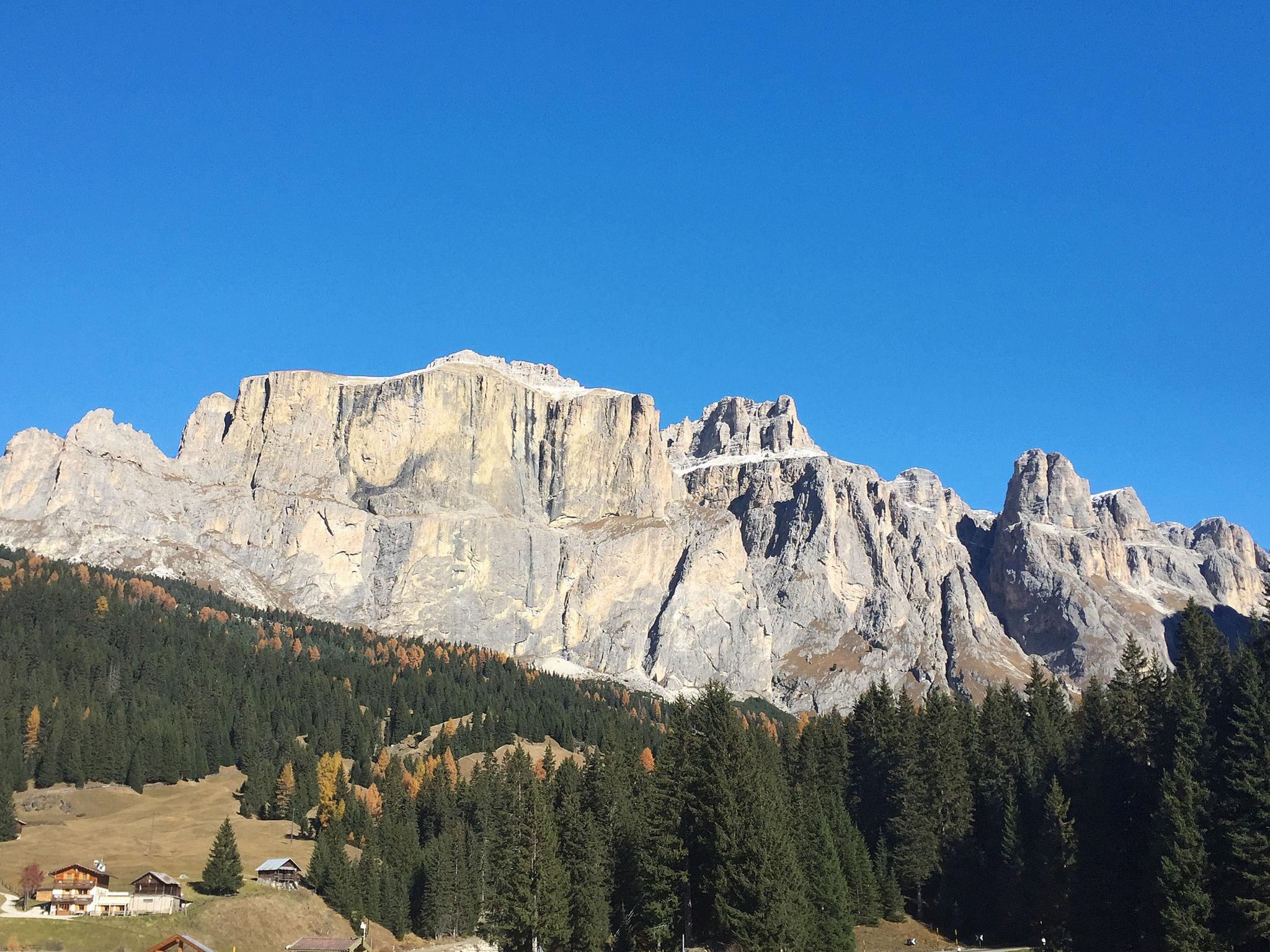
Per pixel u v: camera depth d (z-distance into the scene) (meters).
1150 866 112.88
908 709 171.50
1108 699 155.25
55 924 143.62
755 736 175.62
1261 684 119.88
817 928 120.94
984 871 142.00
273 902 166.75
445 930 171.88
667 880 116.75
